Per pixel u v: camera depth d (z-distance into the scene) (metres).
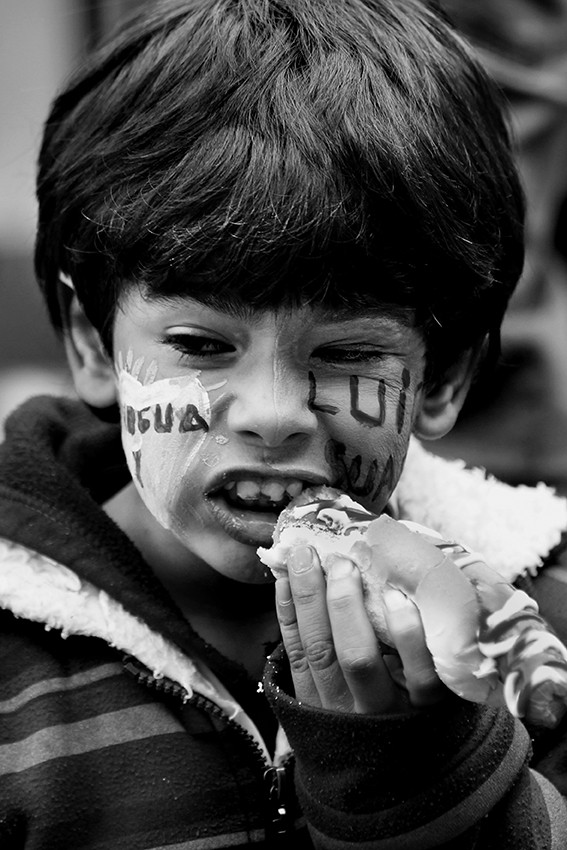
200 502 1.40
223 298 1.31
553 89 2.71
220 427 1.37
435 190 1.40
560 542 1.70
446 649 1.09
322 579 1.25
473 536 1.67
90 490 1.73
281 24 1.51
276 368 1.33
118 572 1.49
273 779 1.47
